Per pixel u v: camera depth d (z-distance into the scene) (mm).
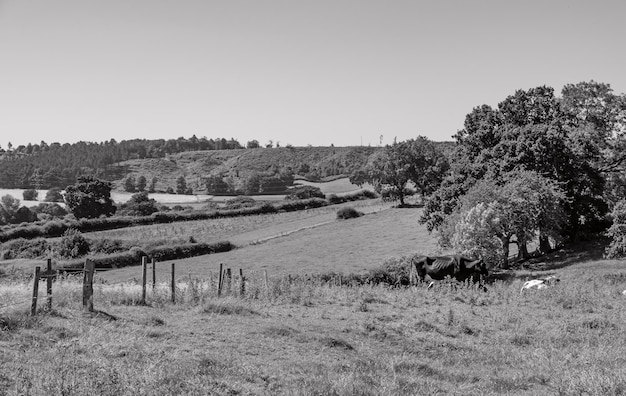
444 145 133500
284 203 130375
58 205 165500
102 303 21109
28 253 82438
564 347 19438
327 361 15484
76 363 12117
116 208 145125
